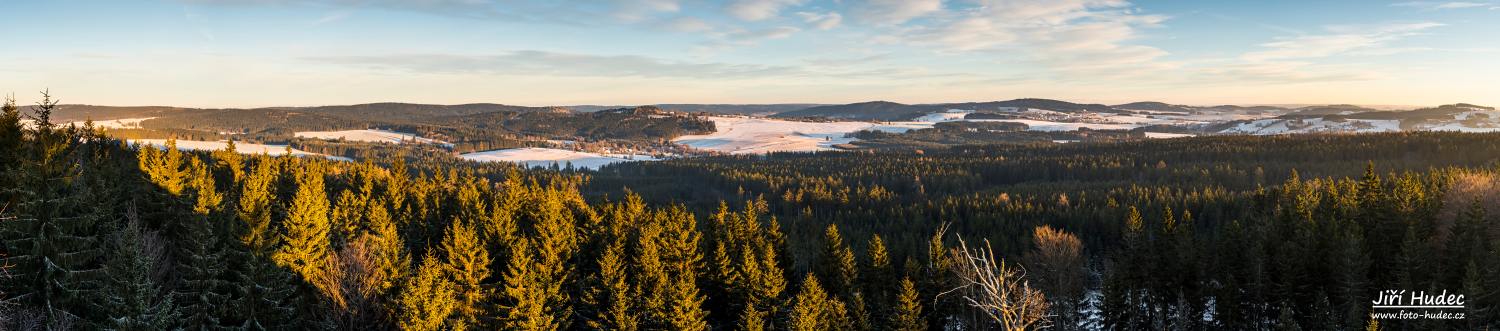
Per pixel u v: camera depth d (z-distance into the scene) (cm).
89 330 3609
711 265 7056
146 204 5516
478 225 7669
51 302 3625
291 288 4609
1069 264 6531
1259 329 6725
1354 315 5441
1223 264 7000
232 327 4300
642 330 5891
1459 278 6016
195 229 4312
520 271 5534
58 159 3972
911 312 5900
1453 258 6175
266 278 4494
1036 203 14962
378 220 6688
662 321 5594
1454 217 7412
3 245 3700
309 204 5034
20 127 3819
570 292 6506
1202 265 6856
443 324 4875
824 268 7438
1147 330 6981
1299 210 8594
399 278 4844
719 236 8038
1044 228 7062
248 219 4506
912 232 11312
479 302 5400
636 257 6662
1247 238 7394
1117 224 11838
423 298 4588
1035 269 6700
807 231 11750
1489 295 5362
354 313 4475
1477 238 6262
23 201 3625
